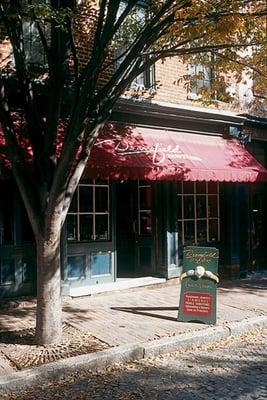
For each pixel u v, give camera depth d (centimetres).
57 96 606
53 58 614
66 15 566
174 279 1029
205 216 1117
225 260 1137
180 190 1073
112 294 920
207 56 864
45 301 605
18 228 837
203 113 1034
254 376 533
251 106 1210
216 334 668
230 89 1148
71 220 908
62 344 607
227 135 1127
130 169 848
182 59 882
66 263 874
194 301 727
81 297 882
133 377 532
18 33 611
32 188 599
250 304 854
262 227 1281
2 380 494
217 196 1144
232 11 614
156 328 688
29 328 682
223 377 530
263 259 1281
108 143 871
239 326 704
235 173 1014
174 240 1027
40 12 535
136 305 835
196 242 1094
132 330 677
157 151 926
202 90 973
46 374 516
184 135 1040
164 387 503
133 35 821
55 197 575
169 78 1036
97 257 943
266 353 616
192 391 492
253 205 1252
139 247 1071
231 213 1131
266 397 475
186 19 600
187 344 633
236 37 808
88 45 866
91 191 941
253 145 1261
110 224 966
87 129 616
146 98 970
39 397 481
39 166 601
